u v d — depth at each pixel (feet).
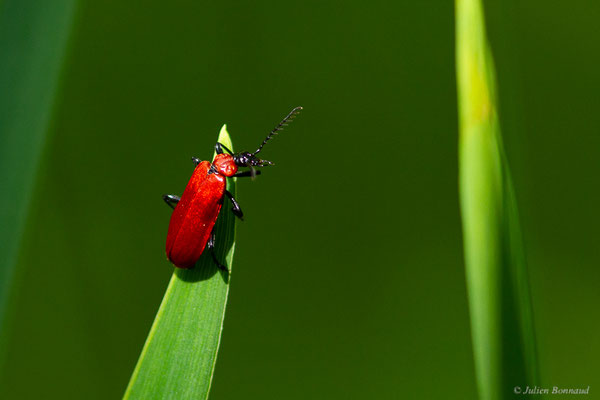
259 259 0.85
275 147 0.86
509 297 0.57
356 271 0.86
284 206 0.86
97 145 0.83
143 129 0.85
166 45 0.85
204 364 0.58
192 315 0.58
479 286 0.57
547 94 0.86
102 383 0.82
